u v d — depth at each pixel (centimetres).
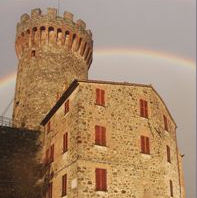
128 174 2847
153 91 3459
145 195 2862
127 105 3141
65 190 2797
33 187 3447
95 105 2950
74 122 2884
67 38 4575
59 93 4181
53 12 4609
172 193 3222
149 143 3128
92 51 4981
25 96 4200
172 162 3450
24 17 4744
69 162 2823
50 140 3472
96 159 2748
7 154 3516
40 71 4291
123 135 2981
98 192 2638
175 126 3916
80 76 4541
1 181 3372
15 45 4878
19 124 4053
